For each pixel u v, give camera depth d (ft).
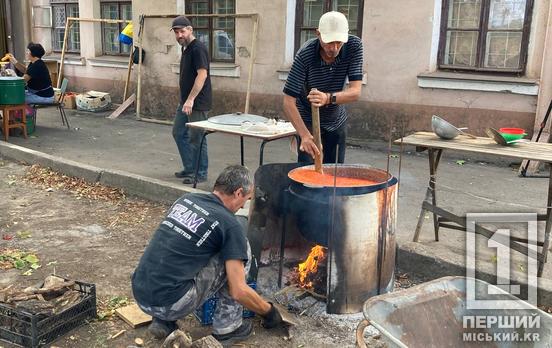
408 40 24.49
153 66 33.73
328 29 11.39
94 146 26.35
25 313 9.90
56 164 21.54
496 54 23.27
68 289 11.07
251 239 11.85
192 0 31.91
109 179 19.76
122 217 16.89
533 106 22.18
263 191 11.80
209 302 10.55
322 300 11.57
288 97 12.68
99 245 14.69
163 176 20.79
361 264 10.84
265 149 26.02
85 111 36.91
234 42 30.76
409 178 20.65
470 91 23.35
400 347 7.42
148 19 33.40
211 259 9.82
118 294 12.01
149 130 30.96
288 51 28.30
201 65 18.35
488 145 12.80
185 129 19.49
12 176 21.27
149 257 9.86
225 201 10.07
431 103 24.40
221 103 31.01
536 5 21.88
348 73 12.52
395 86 25.18
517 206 17.07
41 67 28.53
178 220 9.82
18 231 15.58
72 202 18.24
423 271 13.10
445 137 13.46
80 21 38.96
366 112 26.13
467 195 18.47
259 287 12.18
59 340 10.23
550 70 21.36
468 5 23.45
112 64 37.14
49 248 14.44
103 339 10.30
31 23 43.01
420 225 13.93
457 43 24.03
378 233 10.89
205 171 19.84
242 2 29.19
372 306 8.23
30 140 27.40
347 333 10.63
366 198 10.53
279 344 10.31
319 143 11.64
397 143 13.16
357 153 24.84
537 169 21.18
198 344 9.09
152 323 10.28
